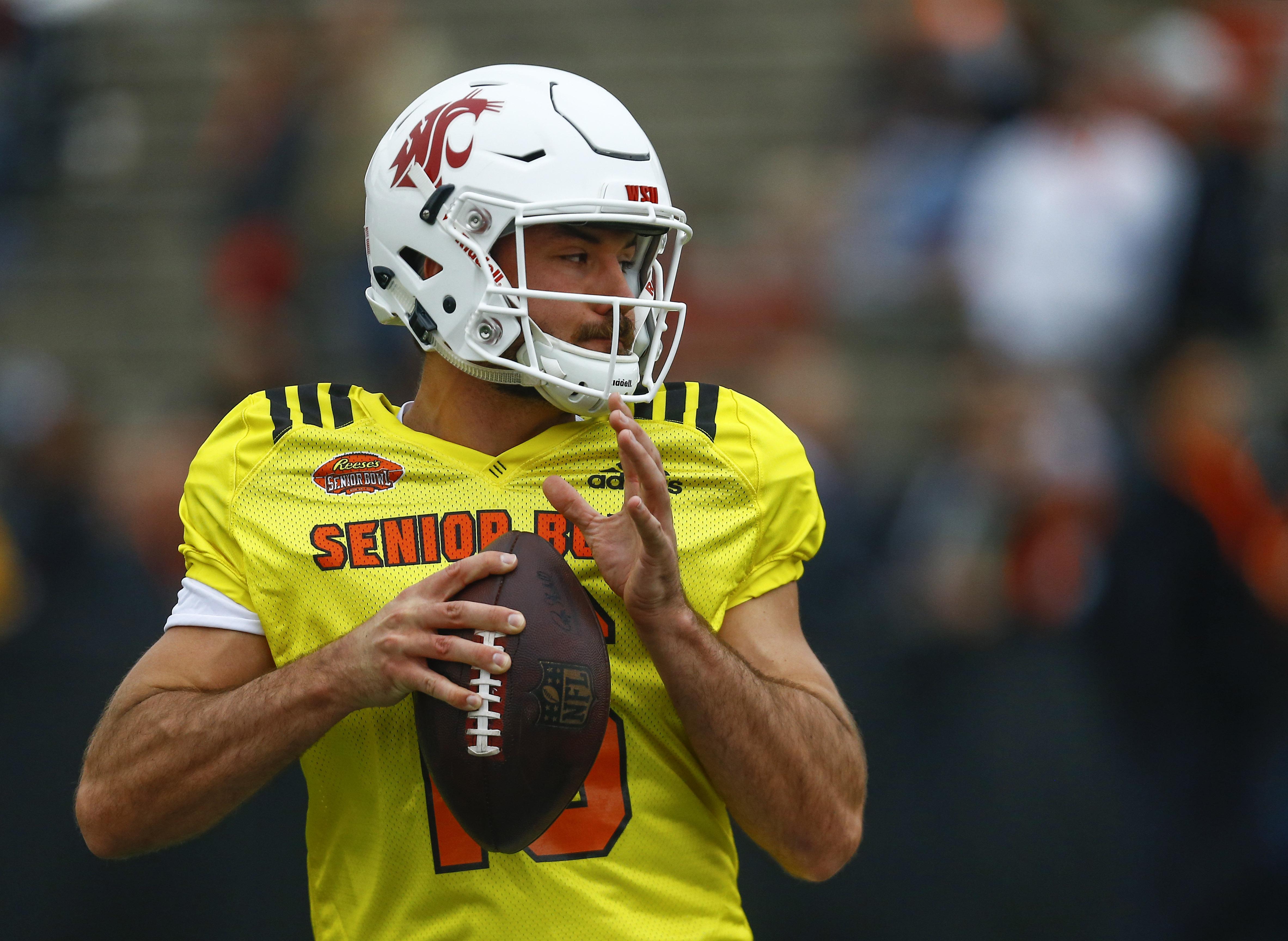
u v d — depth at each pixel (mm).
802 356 22531
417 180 7891
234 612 7754
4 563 17328
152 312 27500
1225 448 17391
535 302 7625
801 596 17969
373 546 7672
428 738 6988
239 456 7879
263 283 23688
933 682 16859
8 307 27703
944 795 16406
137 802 7383
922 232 23359
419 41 25641
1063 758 16500
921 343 23703
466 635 6875
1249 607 16891
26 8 29000
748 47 29281
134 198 28734
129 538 18391
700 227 26984
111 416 26125
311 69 25250
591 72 29219
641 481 7008
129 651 16766
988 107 23406
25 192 28797
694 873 7711
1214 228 21891
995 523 18484
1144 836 16422
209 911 15938
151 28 30359
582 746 6918
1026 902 16188
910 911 16172
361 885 7633
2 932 15922
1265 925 16453
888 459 22812
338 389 8156
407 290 8055
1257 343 23125
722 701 7184
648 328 8047
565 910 7398
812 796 7473
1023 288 21828
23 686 16328
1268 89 24562
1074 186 21875
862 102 26359
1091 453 19188
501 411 7980
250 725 7125
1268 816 16500
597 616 7492
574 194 7570
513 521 7742
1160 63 22875
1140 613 16859
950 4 24125
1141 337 21766
